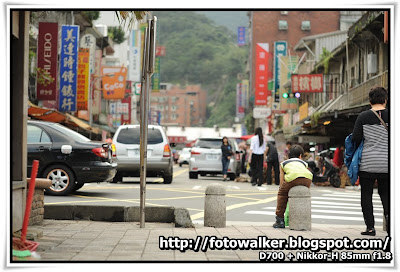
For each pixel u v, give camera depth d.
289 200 9.40
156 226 9.72
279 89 56.69
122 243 7.44
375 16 27.61
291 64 55.84
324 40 50.44
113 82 48.47
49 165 14.70
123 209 10.27
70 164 14.62
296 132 36.00
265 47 62.84
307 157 24.73
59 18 39.25
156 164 20.94
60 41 34.03
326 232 9.06
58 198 14.10
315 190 20.53
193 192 17.52
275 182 23.19
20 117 7.34
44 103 34.28
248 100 103.44
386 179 8.15
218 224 9.65
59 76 34.06
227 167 25.94
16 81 7.33
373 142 8.17
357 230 9.42
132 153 20.97
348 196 17.62
